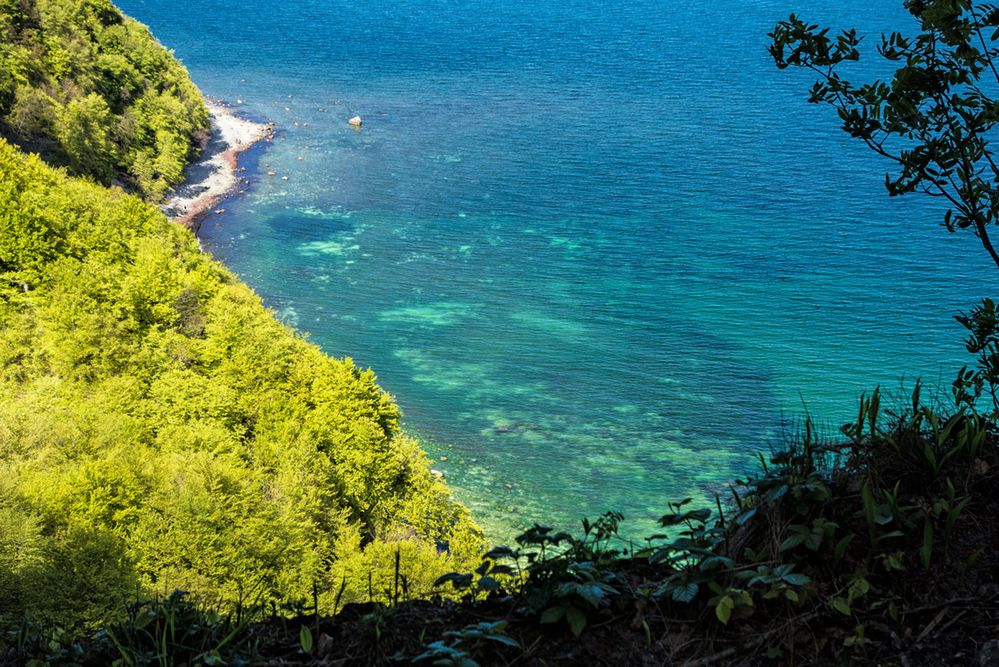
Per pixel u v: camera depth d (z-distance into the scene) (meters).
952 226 7.41
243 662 6.07
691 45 197.00
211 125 126.50
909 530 6.36
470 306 86.88
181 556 34.75
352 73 167.00
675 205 111.56
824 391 76.19
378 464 48.69
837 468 6.98
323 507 43.03
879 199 113.19
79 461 42.22
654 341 82.69
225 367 53.09
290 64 172.25
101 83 106.12
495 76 169.12
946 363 80.06
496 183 116.19
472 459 64.50
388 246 97.31
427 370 76.12
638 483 62.91
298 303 85.44
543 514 59.09
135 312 57.25
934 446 7.02
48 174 71.31
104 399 48.59
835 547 6.23
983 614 5.84
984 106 6.95
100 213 67.88
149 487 39.44
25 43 101.19
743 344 82.62
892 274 95.38
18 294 56.94
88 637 6.88
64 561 30.88
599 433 68.62
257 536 36.53
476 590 6.55
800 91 159.50
